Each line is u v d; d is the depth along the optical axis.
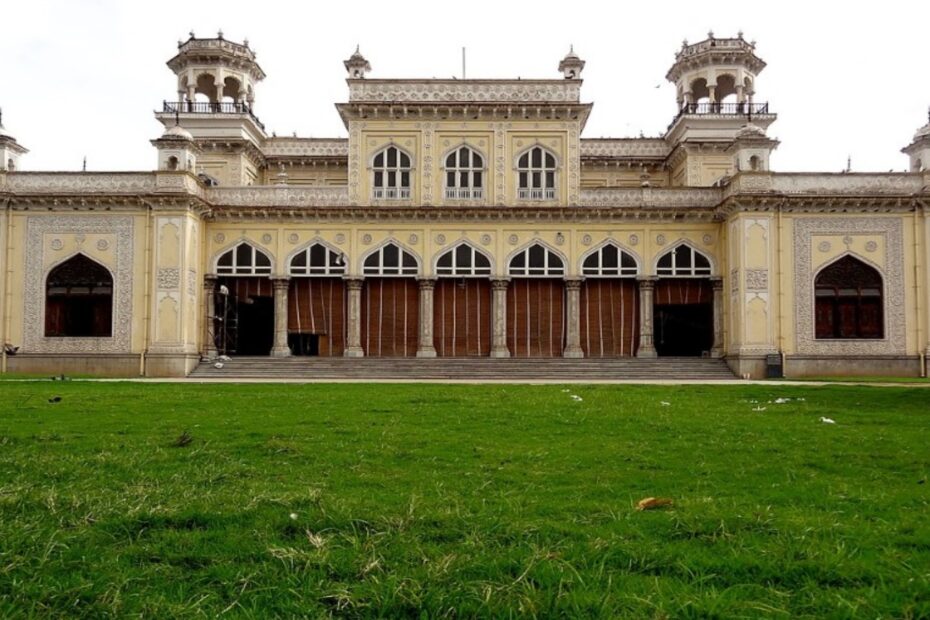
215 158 30.66
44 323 25.53
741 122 30.92
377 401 13.23
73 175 25.62
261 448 7.65
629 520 4.80
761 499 5.42
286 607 3.50
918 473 6.43
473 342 27.14
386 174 27.31
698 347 29.84
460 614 3.45
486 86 27.27
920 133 26.27
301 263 27.12
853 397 14.35
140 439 8.26
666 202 27.06
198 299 26.66
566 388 16.97
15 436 8.36
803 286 25.28
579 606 3.46
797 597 3.58
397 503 5.24
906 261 25.36
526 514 4.96
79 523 4.70
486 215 26.89
